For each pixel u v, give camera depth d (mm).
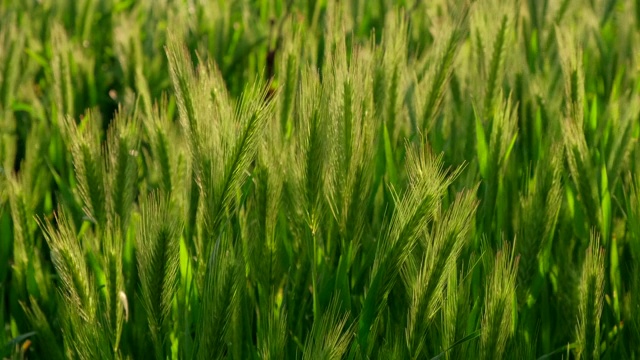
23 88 2717
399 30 2141
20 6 4004
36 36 3539
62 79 2439
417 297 1849
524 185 2141
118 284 1906
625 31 2547
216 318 1858
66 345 1898
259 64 3070
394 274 1862
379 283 1864
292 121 2113
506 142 2074
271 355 1860
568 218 2104
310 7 3254
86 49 3275
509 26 2197
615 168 2125
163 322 1907
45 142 2383
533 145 2223
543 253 2031
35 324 2021
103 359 1864
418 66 2268
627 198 2016
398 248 1860
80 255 1884
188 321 1909
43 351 2023
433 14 2717
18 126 2590
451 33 2127
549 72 2381
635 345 1956
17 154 2510
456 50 2125
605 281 2043
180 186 2053
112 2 4062
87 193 2012
